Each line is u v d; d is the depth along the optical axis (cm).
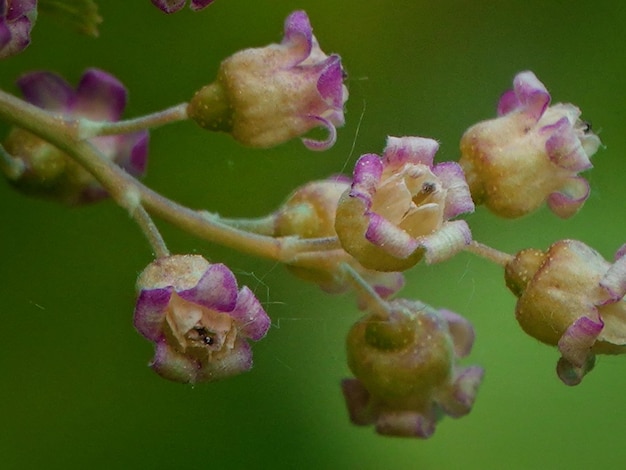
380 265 11
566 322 12
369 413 12
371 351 12
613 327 12
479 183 12
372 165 11
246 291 11
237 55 12
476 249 12
